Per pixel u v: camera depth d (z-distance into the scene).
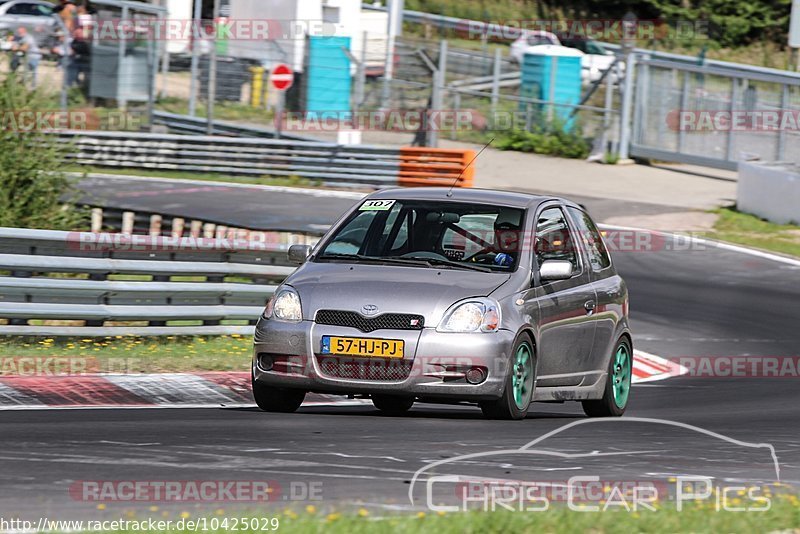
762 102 100.38
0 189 59.81
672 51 177.50
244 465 23.47
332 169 96.69
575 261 34.56
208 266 45.59
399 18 116.56
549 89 114.62
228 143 98.94
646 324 58.53
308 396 36.53
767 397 41.88
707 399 41.09
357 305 29.95
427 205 33.38
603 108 111.56
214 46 107.25
